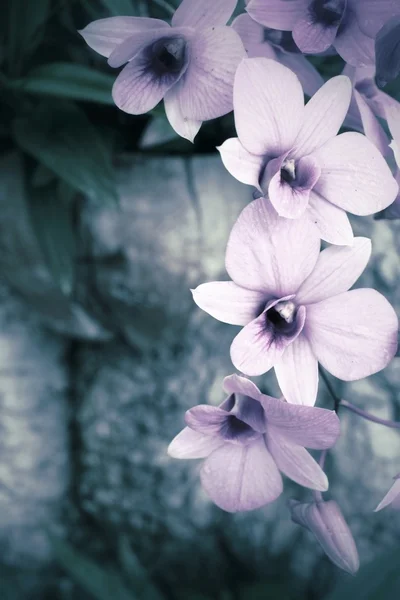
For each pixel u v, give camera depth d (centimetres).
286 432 37
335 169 36
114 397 81
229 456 39
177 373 79
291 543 85
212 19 36
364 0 37
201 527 85
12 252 70
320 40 38
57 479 86
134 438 81
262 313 36
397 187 36
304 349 37
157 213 69
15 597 88
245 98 35
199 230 69
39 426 83
